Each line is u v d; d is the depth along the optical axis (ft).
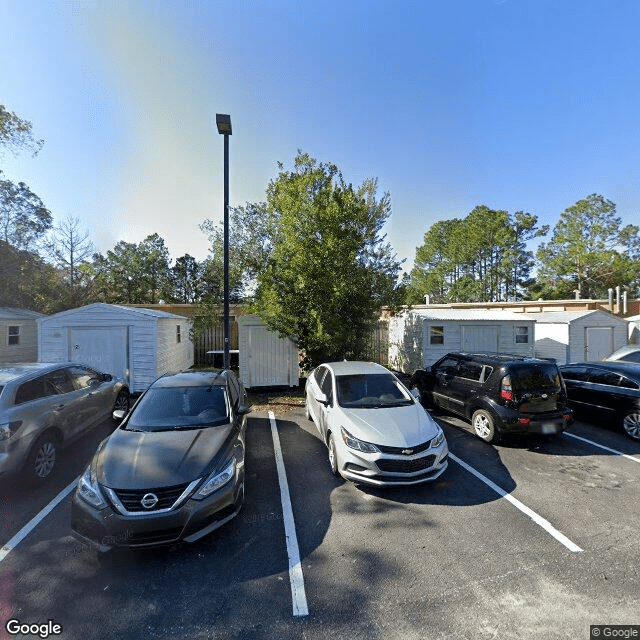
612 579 10.30
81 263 82.48
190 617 9.07
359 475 15.35
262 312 33.22
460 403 24.31
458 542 12.12
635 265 125.49
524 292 139.23
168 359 38.78
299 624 8.84
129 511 10.98
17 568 10.86
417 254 160.86
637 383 22.41
